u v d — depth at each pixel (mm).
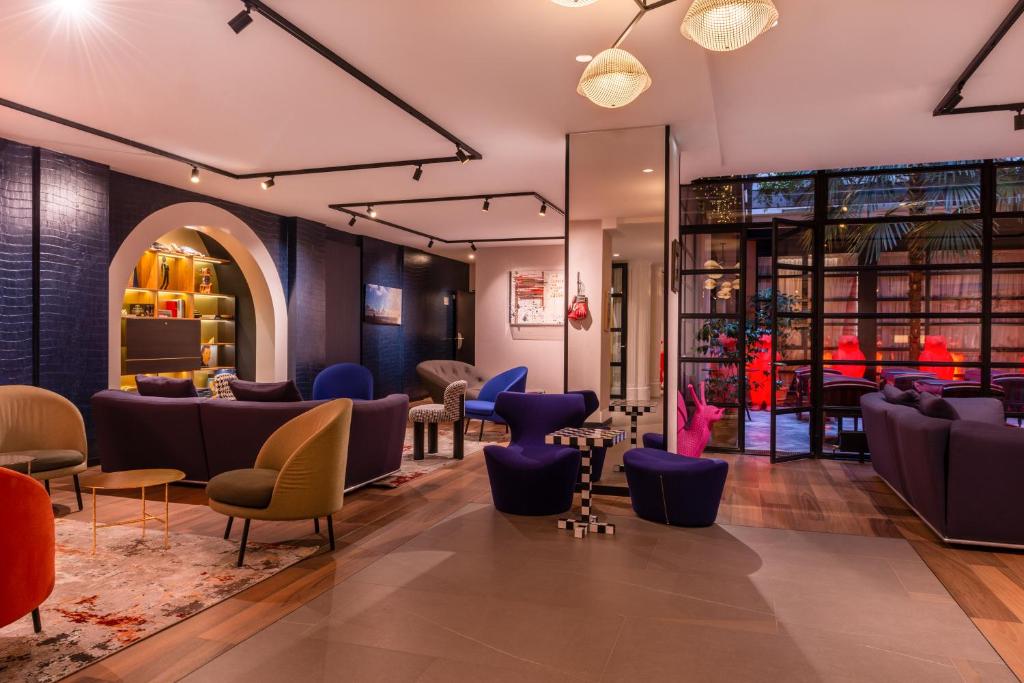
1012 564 3664
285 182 7062
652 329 6383
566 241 5289
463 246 12102
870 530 4309
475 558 3709
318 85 4262
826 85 4398
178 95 4449
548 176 6758
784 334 6871
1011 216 6473
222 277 9078
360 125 5094
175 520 4398
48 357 5801
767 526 4387
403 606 3045
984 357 6555
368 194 7672
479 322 11844
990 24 3539
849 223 6895
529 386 11516
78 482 4668
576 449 4699
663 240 5102
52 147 5703
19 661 2504
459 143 5434
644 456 4668
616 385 5441
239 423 5000
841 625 2877
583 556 3750
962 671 2475
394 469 5676
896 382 6824
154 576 3389
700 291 7309
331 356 10195
